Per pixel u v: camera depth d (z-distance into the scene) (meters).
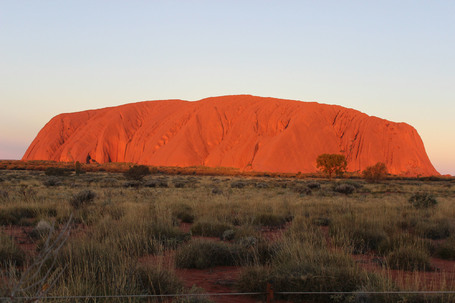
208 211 16.02
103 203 17.64
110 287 5.14
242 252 8.44
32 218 14.89
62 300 4.48
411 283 6.30
